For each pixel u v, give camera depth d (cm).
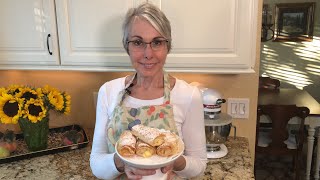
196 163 107
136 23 98
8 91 153
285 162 342
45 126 159
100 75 182
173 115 108
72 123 193
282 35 402
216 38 132
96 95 182
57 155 159
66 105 163
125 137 92
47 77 186
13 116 149
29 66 150
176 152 89
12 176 138
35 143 157
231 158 150
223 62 134
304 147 340
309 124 268
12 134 163
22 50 148
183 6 131
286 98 316
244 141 169
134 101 110
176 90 110
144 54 99
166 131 94
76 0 138
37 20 143
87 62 144
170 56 137
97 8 137
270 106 255
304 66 407
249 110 171
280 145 265
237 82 168
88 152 162
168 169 89
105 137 113
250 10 127
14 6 143
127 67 142
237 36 130
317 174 283
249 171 137
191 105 109
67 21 141
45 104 156
